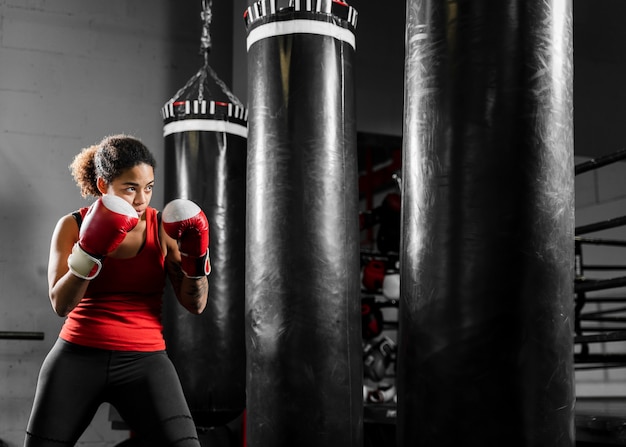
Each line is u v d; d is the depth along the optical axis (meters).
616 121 5.43
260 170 2.07
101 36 4.48
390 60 4.90
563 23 1.44
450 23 1.42
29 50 4.33
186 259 1.70
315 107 2.05
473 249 1.36
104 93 4.43
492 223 1.35
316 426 1.91
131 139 1.70
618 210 5.75
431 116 1.43
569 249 1.41
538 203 1.36
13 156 4.22
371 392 4.20
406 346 1.45
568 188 1.42
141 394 1.66
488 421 1.32
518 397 1.32
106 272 1.66
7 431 4.00
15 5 4.34
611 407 3.65
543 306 1.35
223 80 4.67
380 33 4.91
